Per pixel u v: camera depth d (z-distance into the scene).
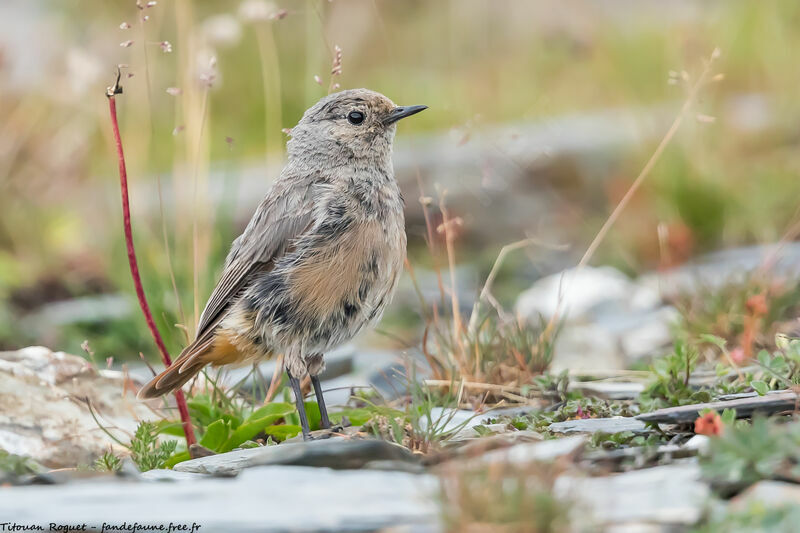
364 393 10.64
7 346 14.61
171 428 9.23
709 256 16.66
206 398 9.90
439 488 5.52
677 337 11.37
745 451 5.62
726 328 11.26
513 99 22.39
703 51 19.67
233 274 9.51
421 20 24.59
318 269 9.12
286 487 6.02
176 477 7.15
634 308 14.38
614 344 12.68
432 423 8.41
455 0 23.73
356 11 19.66
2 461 7.12
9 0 22.36
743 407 7.38
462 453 6.79
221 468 7.41
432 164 19.70
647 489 5.72
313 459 6.76
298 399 9.10
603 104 22.83
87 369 9.97
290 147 9.91
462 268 18.44
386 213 9.51
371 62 23.16
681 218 18.02
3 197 18.84
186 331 10.53
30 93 20.09
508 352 10.77
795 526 4.86
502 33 24.03
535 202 19.55
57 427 9.15
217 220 15.50
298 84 22.02
